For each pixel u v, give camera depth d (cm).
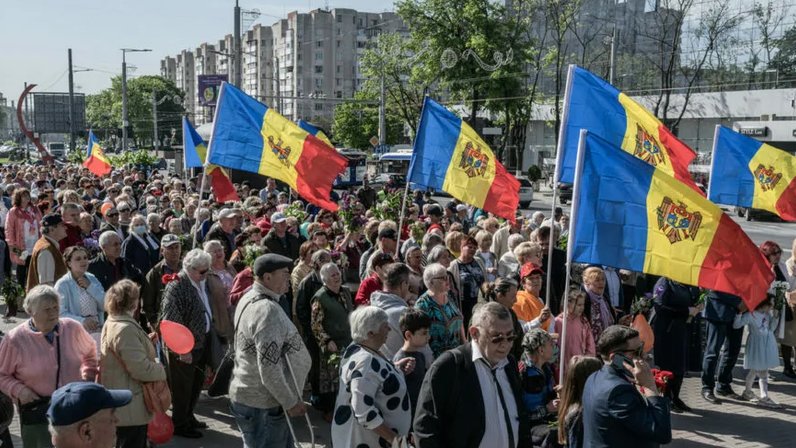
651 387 462
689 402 920
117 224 1230
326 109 14362
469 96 5153
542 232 1030
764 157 1048
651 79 6231
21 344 541
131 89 12175
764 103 5325
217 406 837
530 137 7012
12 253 1197
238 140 988
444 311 675
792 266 1048
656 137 888
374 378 488
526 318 771
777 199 1051
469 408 431
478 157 997
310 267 893
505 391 448
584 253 639
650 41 6300
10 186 1850
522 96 5244
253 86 15925
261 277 550
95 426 298
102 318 737
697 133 5862
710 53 5953
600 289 812
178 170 3947
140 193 2269
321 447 727
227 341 785
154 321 804
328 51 14225
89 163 2636
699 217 620
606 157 636
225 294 790
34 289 550
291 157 991
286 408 534
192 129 1798
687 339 916
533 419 595
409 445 522
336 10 14150
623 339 466
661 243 628
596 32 6181
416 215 1548
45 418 540
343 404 499
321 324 766
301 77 14162
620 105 873
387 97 5903
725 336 924
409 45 5328
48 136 13412
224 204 1708
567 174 874
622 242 635
